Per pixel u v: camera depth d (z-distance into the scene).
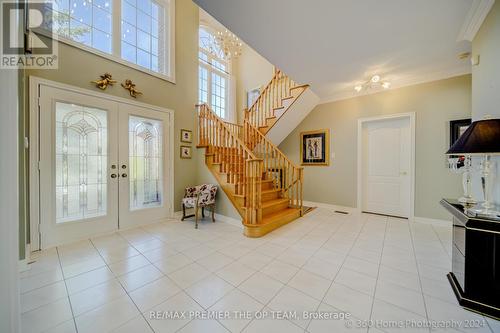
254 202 3.00
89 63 2.85
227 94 6.30
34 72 2.41
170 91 3.85
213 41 5.80
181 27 4.05
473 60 2.15
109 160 3.05
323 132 4.77
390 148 4.05
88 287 1.75
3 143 0.65
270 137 5.05
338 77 3.52
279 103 4.61
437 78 3.42
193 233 3.08
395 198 4.01
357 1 1.84
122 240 2.79
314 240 2.82
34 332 1.28
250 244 2.68
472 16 1.98
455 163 2.54
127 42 3.31
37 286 1.75
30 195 2.37
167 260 2.23
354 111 4.34
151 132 3.61
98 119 2.96
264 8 1.92
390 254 2.39
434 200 3.50
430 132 3.51
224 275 1.94
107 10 3.07
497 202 1.76
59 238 2.59
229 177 3.64
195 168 4.30
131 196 3.34
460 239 1.70
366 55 2.80
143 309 1.50
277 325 1.36
